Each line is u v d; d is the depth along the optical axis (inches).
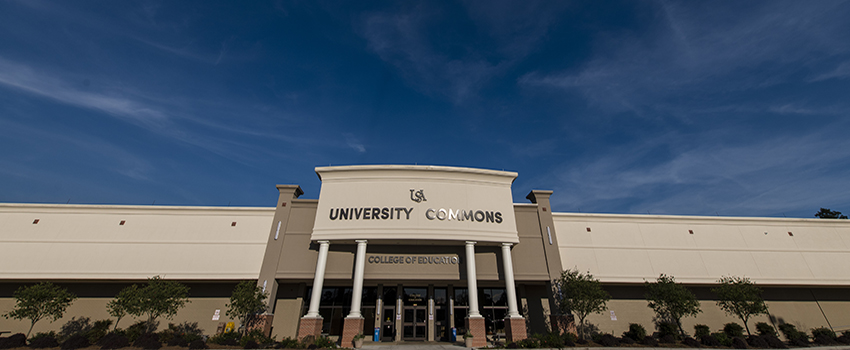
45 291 864.9
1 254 983.6
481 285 1136.8
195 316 1033.5
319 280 967.0
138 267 1001.5
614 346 890.1
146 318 1026.1
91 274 981.2
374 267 1034.1
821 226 1168.8
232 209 1093.8
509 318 952.9
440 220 1027.3
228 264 1026.7
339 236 998.4
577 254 1095.6
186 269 1010.1
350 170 1089.4
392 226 1008.9
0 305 1003.9
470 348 884.0
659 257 1101.7
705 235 1138.7
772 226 1161.4
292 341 871.1
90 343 813.9
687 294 965.2
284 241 1046.4
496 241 1025.5
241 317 988.6
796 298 1131.9
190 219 1074.1
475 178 1107.3
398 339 1060.5
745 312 962.7
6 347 778.8
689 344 905.5
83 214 1053.2
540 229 1110.4
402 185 1073.5
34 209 1046.4
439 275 1032.8
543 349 833.5
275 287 1014.4
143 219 1061.8
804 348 886.4
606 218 1155.3
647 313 1097.4
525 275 1050.1
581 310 946.7
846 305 1127.6
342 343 891.4
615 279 1067.9
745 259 1106.7
